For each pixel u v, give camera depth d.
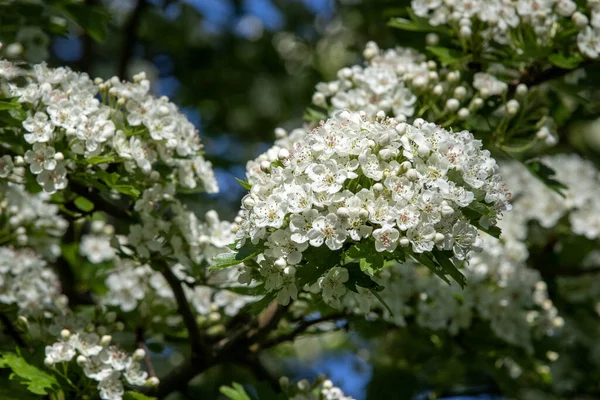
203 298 8.27
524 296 8.16
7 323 7.39
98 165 6.54
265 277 5.30
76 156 6.42
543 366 8.82
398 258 5.14
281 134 7.35
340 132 5.27
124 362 6.68
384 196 5.10
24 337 7.45
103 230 9.20
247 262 5.51
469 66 7.87
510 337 8.05
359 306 6.64
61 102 6.29
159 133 6.64
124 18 13.47
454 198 5.10
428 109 7.59
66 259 9.32
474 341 8.41
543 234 10.00
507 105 7.36
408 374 9.66
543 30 7.54
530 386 9.82
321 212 5.14
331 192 5.01
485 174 5.25
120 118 6.61
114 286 8.12
